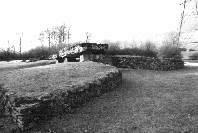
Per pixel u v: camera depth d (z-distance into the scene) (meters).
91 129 4.48
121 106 5.88
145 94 7.12
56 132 4.29
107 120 4.95
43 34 34.34
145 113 5.35
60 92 5.22
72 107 5.45
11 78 6.69
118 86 8.19
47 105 4.74
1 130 4.27
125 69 12.84
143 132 4.30
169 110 5.54
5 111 4.99
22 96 4.80
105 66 9.09
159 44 17.30
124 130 4.42
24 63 14.65
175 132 4.26
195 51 20.11
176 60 13.55
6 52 22.70
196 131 4.28
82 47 11.12
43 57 20.97
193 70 12.65
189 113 5.30
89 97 6.20
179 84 8.59
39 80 6.36
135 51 15.74
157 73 11.62
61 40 33.56
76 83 6.08
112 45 16.17
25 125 4.25
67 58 13.30
